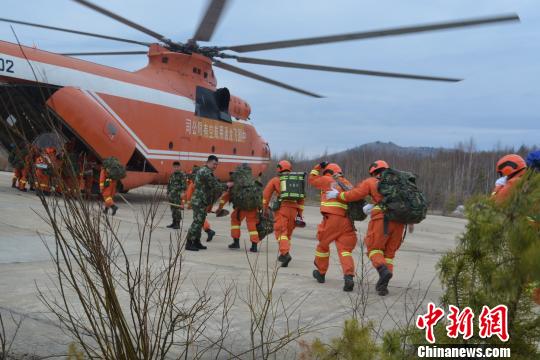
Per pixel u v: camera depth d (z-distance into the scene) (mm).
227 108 19266
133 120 14672
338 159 70688
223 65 16422
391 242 5496
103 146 13469
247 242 9867
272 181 7859
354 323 2430
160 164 15695
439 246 11359
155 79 16281
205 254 7770
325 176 5781
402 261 8344
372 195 5473
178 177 10328
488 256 1955
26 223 9242
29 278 5223
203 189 8039
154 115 15414
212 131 18250
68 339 3369
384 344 2230
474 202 2031
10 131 2322
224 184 8281
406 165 62281
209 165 8172
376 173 5535
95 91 13633
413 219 5242
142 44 16609
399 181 5312
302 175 7254
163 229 10133
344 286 5441
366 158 68688
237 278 5805
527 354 1935
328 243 5719
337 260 8062
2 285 4883
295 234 11906
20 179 15023
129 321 3773
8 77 11664
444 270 2109
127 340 2277
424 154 72562
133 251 7289
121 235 8672
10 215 10008
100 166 14438
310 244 10234
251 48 13234
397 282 6266
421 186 50188
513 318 1929
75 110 12906
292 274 6434
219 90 18797
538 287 1901
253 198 8219
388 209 5270
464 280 2045
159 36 15344
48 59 12742
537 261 1730
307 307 4633
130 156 14188
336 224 5629
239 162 20266
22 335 3430
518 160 4836
